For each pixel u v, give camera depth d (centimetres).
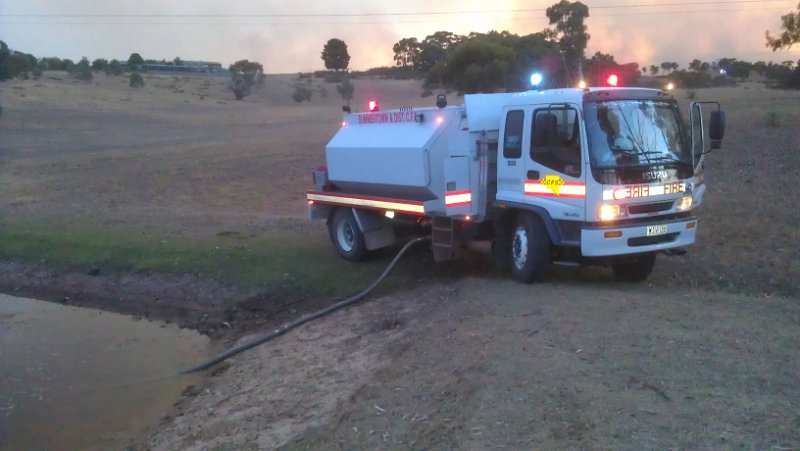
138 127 5738
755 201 1755
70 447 877
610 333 830
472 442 612
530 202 1091
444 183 1243
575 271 1238
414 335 970
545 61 1614
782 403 618
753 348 755
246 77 9544
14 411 984
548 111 1062
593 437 586
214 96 9331
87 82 8875
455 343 880
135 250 1634
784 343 770
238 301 1345
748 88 7131
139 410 970
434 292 1186
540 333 856
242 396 948
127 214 2194
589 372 717
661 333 819
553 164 1055
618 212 1017
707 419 598
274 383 964
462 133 1208
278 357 1070
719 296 1018
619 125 1030
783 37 3506
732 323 854
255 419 849
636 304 956
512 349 811
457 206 1201
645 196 1030
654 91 1077
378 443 668
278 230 1811
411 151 1272
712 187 1998
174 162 3531
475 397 695
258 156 3647
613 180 1009
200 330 1276
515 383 712
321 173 1518
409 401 745
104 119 6128
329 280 1378
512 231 1171
